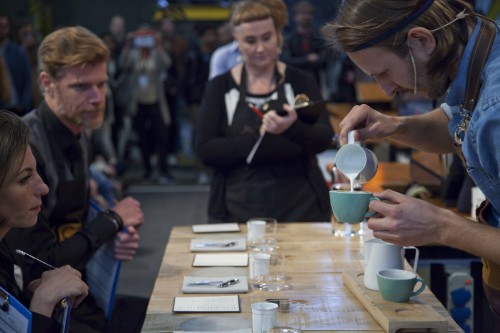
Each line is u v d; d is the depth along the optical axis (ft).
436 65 5.83
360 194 6.68
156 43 29.66
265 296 7.27
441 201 11.81
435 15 5.73
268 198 11.19
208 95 11.70
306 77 11.71
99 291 9.21
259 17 11.26
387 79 6.13
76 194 9.36
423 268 9.99
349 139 7.20
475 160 5.87
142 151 30.53
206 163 11.49
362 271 7.84
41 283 6.90
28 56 28.45
